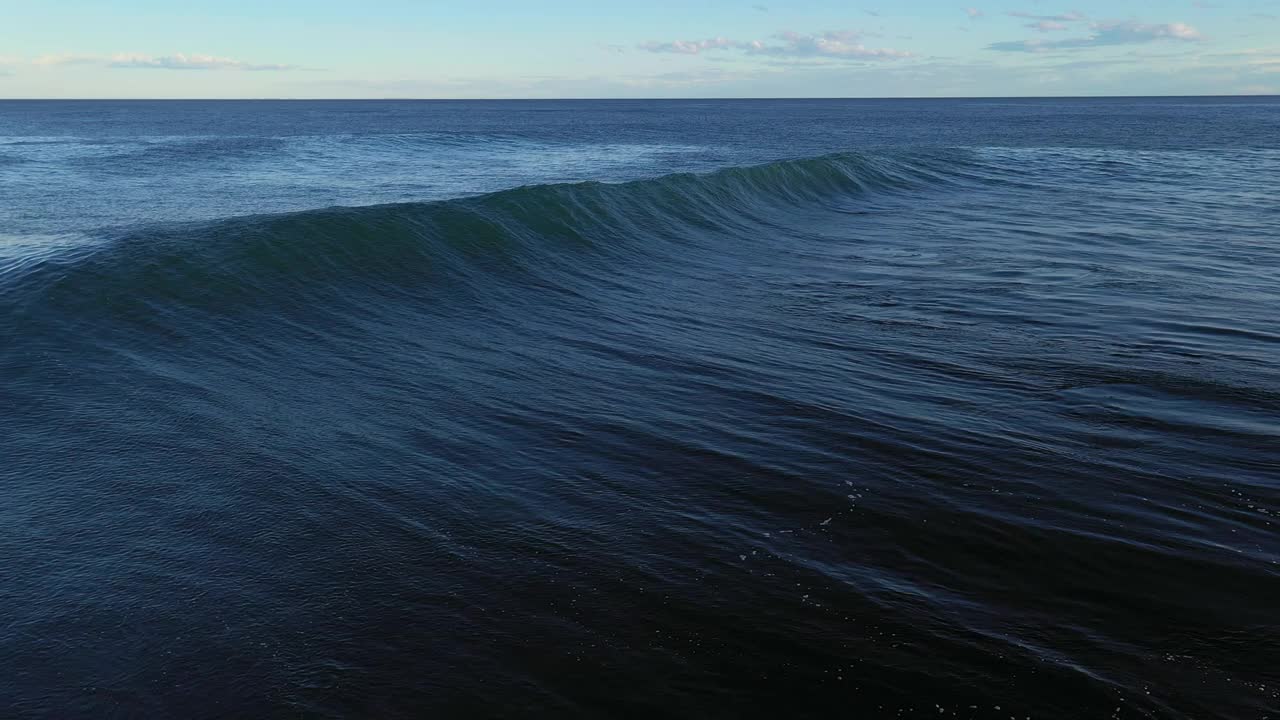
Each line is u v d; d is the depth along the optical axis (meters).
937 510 4.89
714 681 3.41
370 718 3.17
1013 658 3.57
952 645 3.65
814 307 10.16
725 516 4.79
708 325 9.26
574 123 92.88
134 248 8.66
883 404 6.70
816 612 3.87
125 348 6.86
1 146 45.81
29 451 5.09
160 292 7.99
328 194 25.69
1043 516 4.83
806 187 21.69
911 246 14.62
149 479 4.88
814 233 16.28
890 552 4.43
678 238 14.84
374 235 10.61
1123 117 106.50
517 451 5.62
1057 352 8.18
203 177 30.44
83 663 3.39
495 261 11.33
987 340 8.64
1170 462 5.60
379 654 3.52
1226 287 11.05
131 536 4.30
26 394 5.83
